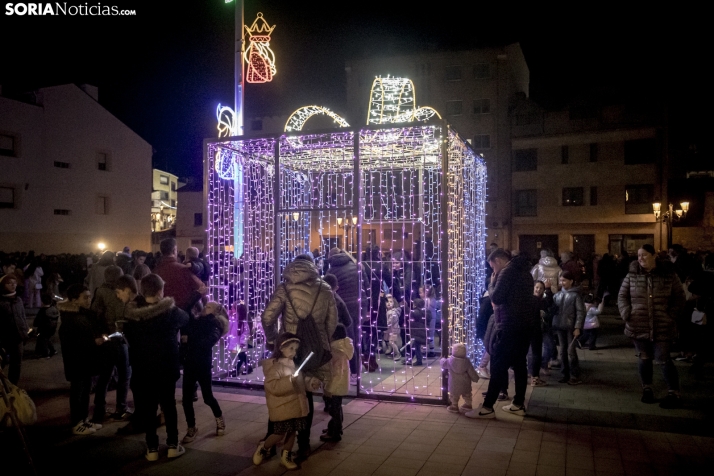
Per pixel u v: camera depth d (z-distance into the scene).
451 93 33.00
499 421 5.82
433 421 5.83
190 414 5.29
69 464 4.71
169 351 4.82
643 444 5.07
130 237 29.42
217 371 7.95
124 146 29.12
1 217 23.12
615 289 17.27
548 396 6.85
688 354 9.12
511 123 32.66
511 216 32.56
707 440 5.18
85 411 5.56
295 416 4.54
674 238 29.80
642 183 29.98
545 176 31.91
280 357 4.65
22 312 6.71
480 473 4.44
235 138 7.79
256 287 10.17
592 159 31.03
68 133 26.12
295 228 12.90
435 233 13.78
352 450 4.99
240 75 9.87
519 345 5.92
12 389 5.10
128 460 4.80
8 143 23.61
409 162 10.89
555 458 4.74
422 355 9.27
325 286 5.12
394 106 8.27
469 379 6.10
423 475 4.41
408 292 10.28
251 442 5.25
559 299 7.62
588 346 10.07
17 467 4.65
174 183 47.41
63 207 25.84
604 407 6.34
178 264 6.24
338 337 5.33
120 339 5.89
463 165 8.88
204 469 4.60
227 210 9.37
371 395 6.71
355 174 7.09
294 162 10.53
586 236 31.31
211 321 5.47
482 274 10.01
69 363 5.46
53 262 18.05
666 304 6.35
